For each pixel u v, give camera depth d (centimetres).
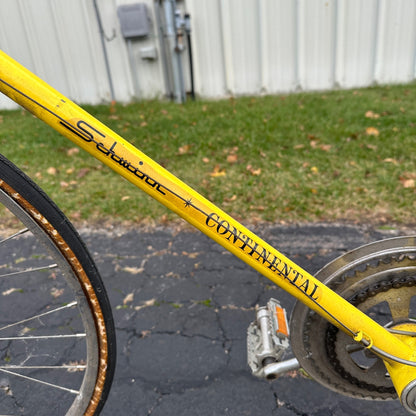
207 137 458
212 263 256
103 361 119
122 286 240
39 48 600
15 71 86
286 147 414
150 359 190
